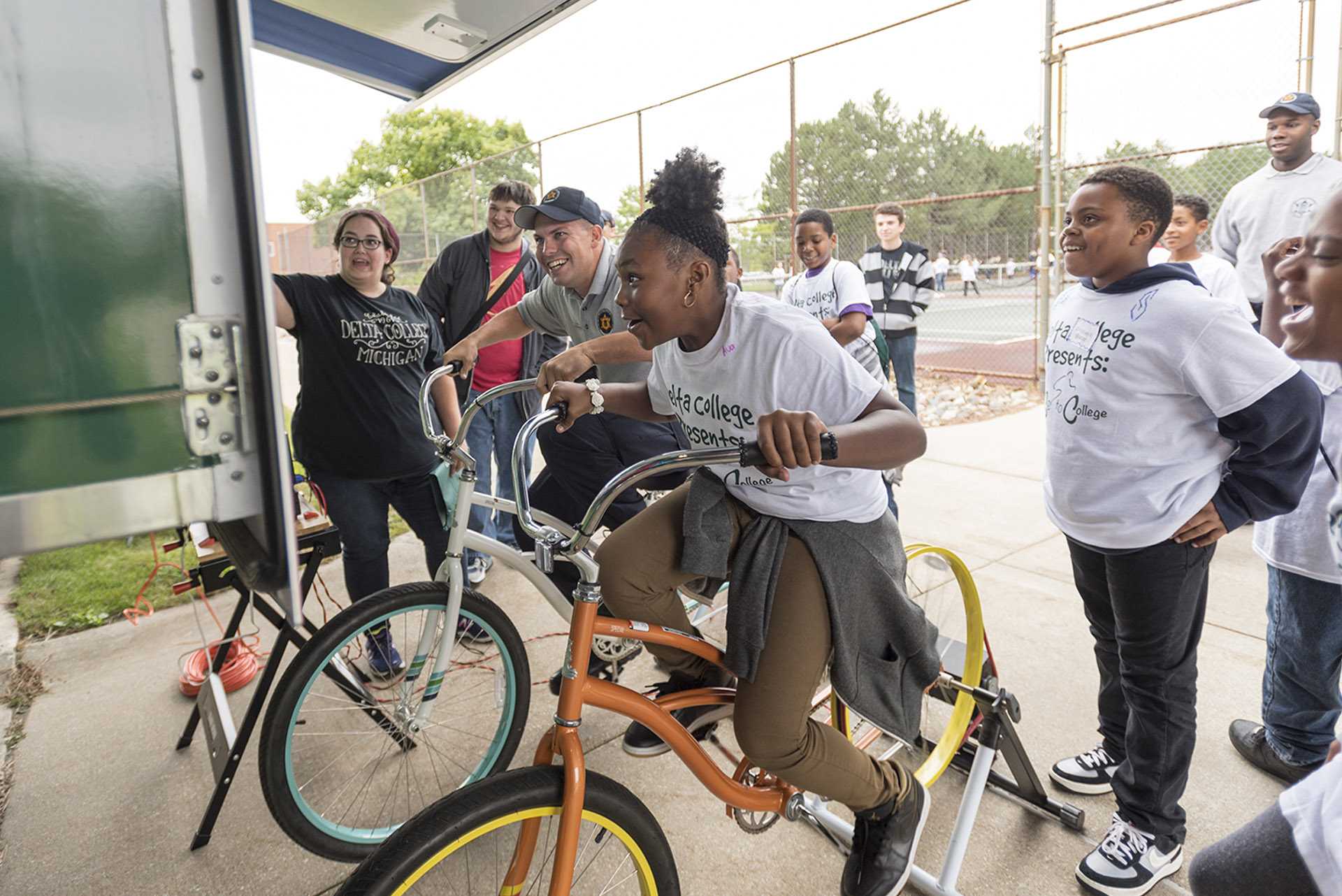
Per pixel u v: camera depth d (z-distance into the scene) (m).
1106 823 2.10
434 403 2.80
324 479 2.66
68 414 0.82
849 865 1.75
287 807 1.93
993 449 5.75
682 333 1.43
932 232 9.93
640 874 1.45
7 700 2.84
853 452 1.19
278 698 1.89
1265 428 1.56
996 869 1.96
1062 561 3.75
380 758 2.49
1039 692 2.69
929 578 2.48
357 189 38.38
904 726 1.65
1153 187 1.66
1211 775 2.25
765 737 1.48
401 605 2.01
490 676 2.86
